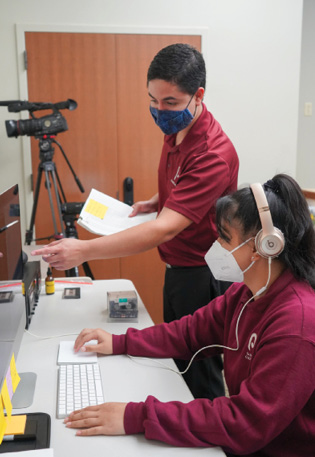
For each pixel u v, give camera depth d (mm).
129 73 3375
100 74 3344
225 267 1193
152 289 3643
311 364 1008
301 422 1071
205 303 1927
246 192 1130
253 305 1178
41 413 1149
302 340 1014
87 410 1145
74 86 3330
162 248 1984
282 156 3682
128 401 1233
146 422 1080
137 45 3355
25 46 3240
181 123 1774
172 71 1674
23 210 3428
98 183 3469
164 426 1076
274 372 1021
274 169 3688
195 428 1062
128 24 3336
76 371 1355
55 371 1378
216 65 3486
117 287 2100
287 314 1060
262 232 1086
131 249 1684
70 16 3266
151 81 1733
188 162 1822
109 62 3342
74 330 1649
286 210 1099
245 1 3443
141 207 2172
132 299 1730
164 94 1713
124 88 3389
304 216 1108
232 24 3457
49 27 3238
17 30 3215
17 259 1387
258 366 1062
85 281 2156
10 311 1193
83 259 1658
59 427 1125
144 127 3455
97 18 3295
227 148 1829
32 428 1090
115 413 1119
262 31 3498
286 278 1131
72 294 1969
